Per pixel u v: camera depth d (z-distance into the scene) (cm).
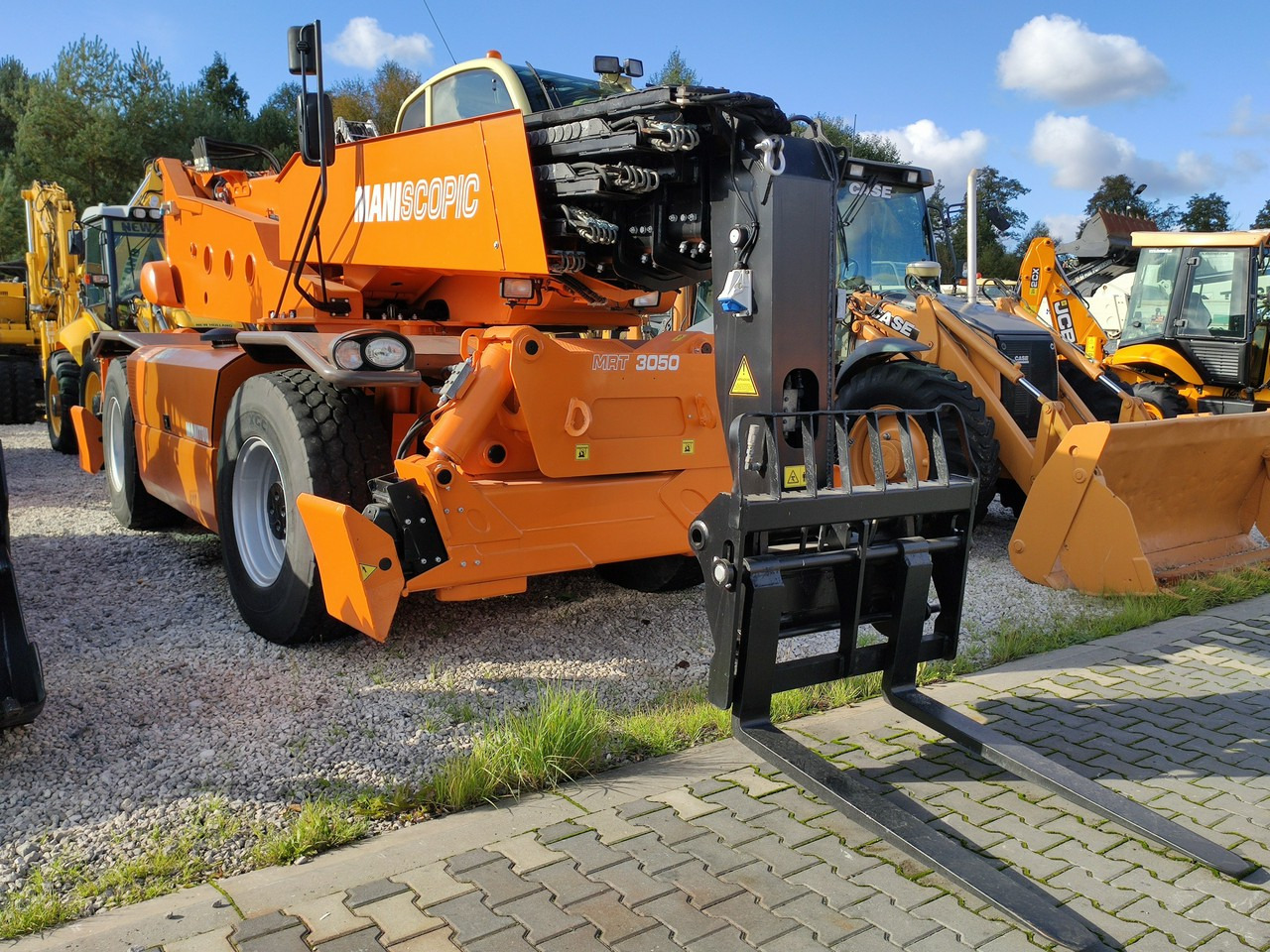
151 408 618
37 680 335
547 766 328
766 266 339
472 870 273
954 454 640
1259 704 410
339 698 394
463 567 400
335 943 239
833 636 503
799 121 357
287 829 293
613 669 439
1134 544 535
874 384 675
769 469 312
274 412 439
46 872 268
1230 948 248
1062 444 562
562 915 252
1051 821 311
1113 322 1641
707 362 459
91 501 815
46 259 1300
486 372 407
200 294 647
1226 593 570
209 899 257
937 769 345
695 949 240
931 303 716
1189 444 588
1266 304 1073
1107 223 1266
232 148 686
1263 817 315
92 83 2714
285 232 544
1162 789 333
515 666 437
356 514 372
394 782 324
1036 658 467
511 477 429
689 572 532
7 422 1420
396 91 3225
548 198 412
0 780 320
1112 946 247
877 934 249
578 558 428
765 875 274
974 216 778
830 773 308
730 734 371
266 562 473
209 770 329
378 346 417
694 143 346
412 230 467
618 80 512
